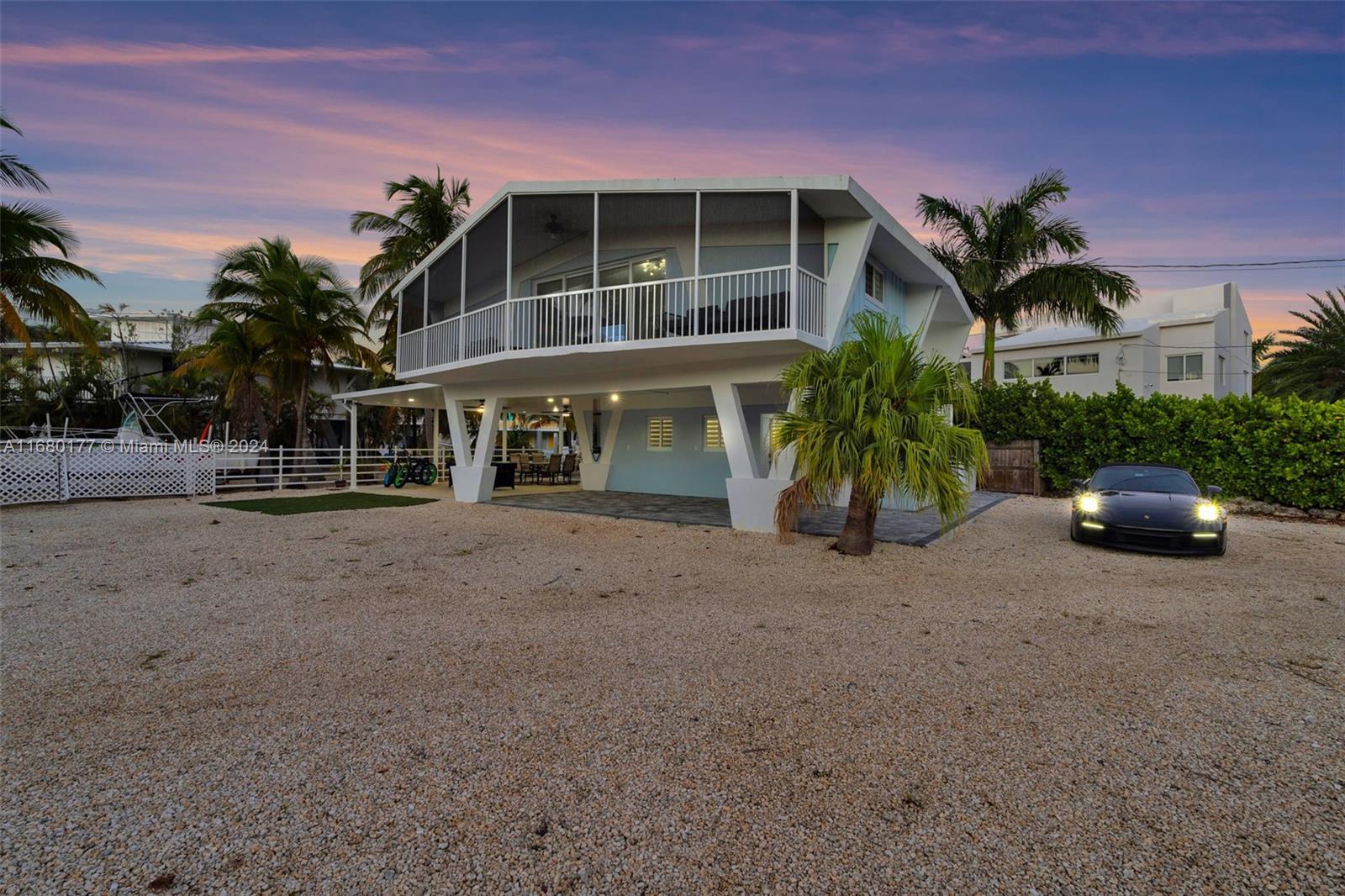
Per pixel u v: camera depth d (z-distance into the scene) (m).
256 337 19.06
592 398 15.74
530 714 3.18
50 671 3.76
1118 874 1.99
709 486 14.88
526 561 7.24
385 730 2.99
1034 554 7.67
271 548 8.01
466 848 2.11
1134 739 2.94
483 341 11.39
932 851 2.11
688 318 9.30
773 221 9.69
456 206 21.30
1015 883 1.95
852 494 7.64
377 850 2.10
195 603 5.30
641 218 10.25
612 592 5.79
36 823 2.23
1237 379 27.02
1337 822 2.28
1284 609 5.21
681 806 2.37
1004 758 2.75
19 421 21.83
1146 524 7.48
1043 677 3.71
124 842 2.12
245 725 3.04
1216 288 26.77
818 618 4.94
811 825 2.25
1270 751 2.82
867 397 7.00
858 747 2.85
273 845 2.12
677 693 3.45
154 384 24.97
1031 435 15.23
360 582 6.12
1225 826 2.25
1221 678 3.70
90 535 8.98
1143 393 24.73
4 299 14.20
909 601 5.46
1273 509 11.79
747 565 7.00
